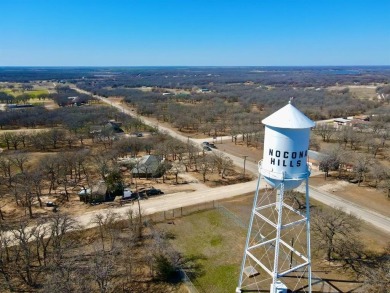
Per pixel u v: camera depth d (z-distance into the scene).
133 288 34.12
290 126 27.48
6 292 33.00
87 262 36.47
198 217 50.56
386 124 106.44
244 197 58.56
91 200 56.28
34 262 38.19
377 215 50.88
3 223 45.78
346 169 71.50
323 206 53.97
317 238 41.03
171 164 74.25
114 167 66.62
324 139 100.25
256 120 121.00
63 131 100.06
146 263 38.22
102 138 98.06
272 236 44.59
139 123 119.12
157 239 39.47
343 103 159.50
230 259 39.31
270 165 29.64
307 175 29.23
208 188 62.84
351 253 39.75
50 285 29.34
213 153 82.50
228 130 116.25
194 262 38.75
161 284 34.75
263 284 34.53
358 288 33.69
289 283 34.66
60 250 35.09
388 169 63.16
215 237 44.56
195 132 113.94
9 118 117.00
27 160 74.25
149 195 59.22
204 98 191.00
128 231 45.31
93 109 141.50
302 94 199.25
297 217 50.16
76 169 71.88
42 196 58.56
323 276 35.91
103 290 29.77
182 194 59.69
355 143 93.25
